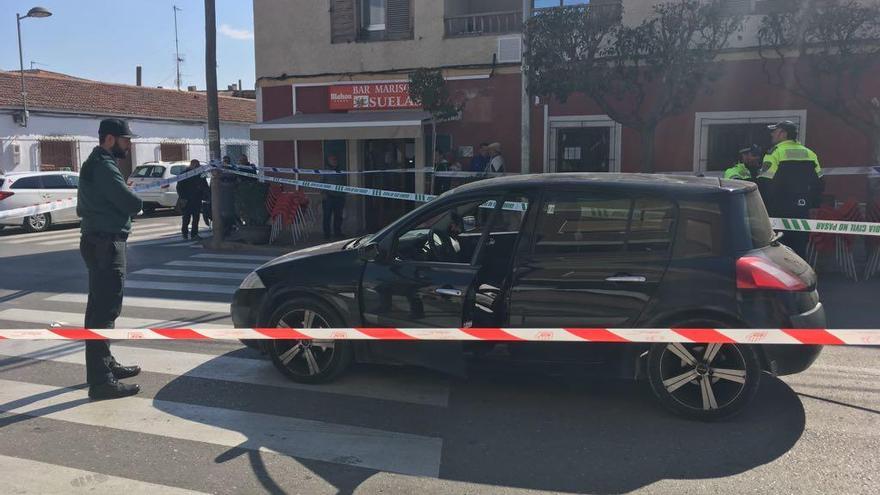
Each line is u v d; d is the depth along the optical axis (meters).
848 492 3.46
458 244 5.46
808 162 8.12
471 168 13.41
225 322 7.18
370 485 3.60
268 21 15.34
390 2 14.50
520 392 4.95
